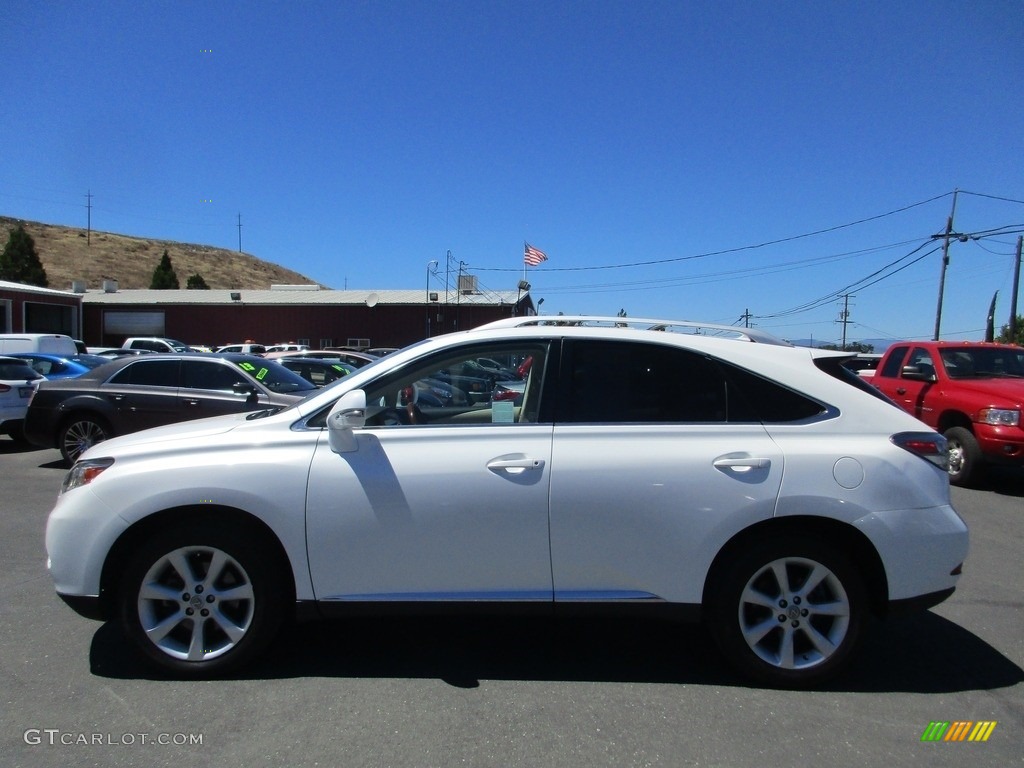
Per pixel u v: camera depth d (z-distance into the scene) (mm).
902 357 10969
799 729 3230
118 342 47156
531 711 3359
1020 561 5934
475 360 3809
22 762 2902
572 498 3463
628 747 3070
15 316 37250
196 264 123875
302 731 3158
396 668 3795
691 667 3854
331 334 46812
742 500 3449
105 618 3625
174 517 3570
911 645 4191
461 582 3521
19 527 6555
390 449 3533
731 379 3686
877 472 3492
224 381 9461
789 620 3547
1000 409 8562
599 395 3664
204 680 3605
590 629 4367
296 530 3484
